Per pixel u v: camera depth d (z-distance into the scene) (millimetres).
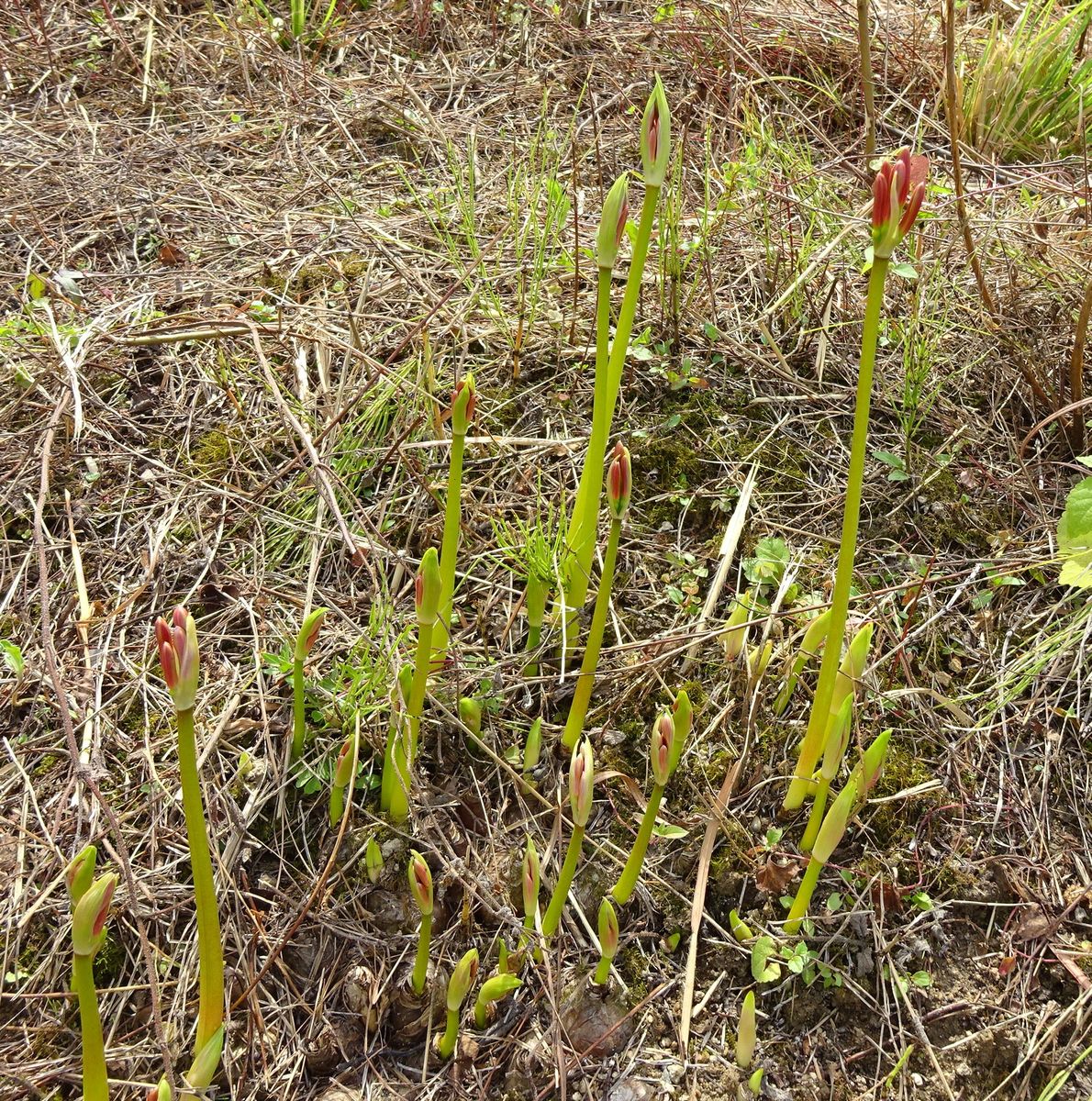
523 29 1592
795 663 871
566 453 1023
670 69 1526
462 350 1104
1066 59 1389
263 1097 739
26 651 894
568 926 804
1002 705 904
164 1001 756
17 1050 737
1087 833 865
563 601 854
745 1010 734
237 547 965
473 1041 765
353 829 822
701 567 966
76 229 1232
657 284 1160
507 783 859
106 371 1081
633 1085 751
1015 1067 782
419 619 749
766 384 1099
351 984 773
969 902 830
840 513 1013
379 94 1491
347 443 1010
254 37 1579
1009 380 1110
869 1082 767
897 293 1158
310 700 866
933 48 1504
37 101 1449
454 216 1267
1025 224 1182
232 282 1174
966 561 988
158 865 794
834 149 1322
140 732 854
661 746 697
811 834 809
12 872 789
